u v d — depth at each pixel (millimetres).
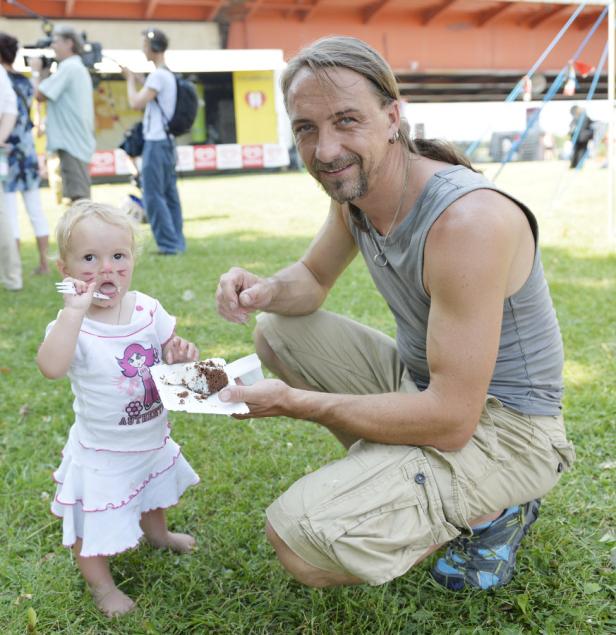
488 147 24344
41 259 6121
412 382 2121
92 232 1911
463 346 1716
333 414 1827
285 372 2365
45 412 3365
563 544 2189
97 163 19734
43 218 6062
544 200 10617
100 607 2010
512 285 1800
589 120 14086
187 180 18969
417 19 26609
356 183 1763
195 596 2070
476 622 1896
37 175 5898
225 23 23703
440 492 1792
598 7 26672
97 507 1956
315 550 1723
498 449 1867
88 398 1948
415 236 1790
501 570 2002
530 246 1807
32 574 2166
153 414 2031
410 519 1758
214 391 1902
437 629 1878
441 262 1718
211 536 2350
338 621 1948
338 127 1713
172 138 6863
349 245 2311
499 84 28203
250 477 2701
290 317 2330
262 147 21891
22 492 2613
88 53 7016
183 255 6930
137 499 2045
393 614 1919
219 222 9570
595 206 9672
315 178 1837
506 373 1898
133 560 2217
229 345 4129
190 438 3020
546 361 1920
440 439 1788
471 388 1737
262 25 24547
